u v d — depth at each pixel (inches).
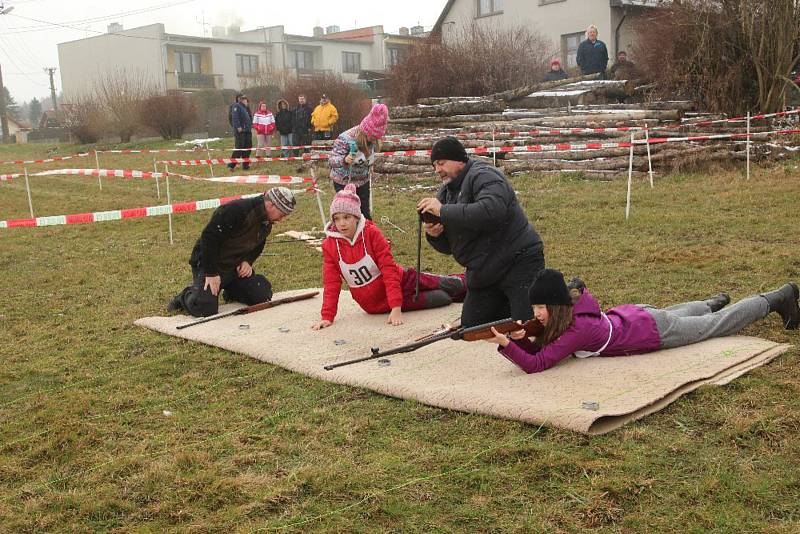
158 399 188.5
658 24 700.0
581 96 687.7
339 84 1037.2
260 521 129.3
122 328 254.7
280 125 835.4
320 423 168.4
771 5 623.5
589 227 378.9
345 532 124.8
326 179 649.0
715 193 444.8
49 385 203.9
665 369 177.8
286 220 464.8
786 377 175.9
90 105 1398.9
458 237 203.2
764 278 268.5
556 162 550.0
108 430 170.6
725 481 131.9
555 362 182.5
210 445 159.9
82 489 143.8
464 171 202.7
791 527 118.3
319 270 331.3
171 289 308.0
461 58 852.0
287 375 200.4
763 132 556.1
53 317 274.8
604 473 136.9
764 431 148.7
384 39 2287.2
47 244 430.6
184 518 132.3
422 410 170.6
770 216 371.9
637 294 259.0
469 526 124.7
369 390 184.4
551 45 1060.5
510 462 143.9
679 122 593.9
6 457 159.9
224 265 262.2
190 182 706.8
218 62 2017.7
